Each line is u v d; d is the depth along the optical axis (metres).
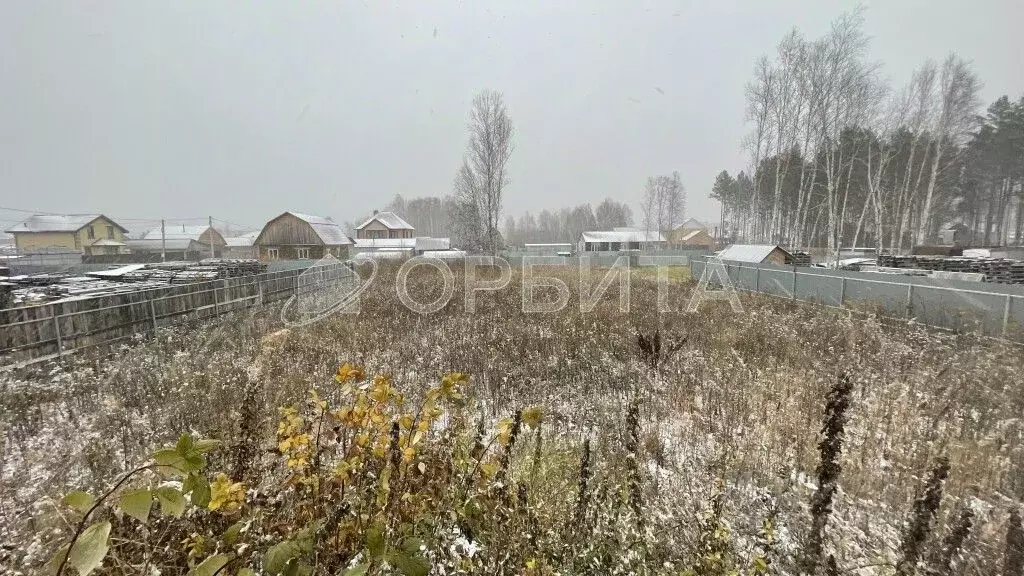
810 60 25.53
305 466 2.01
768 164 31.95
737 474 3.58
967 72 23.03
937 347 7.38
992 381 5.52
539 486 2.82
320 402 2.11
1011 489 3.29
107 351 8.03
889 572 2.33
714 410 4.88
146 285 12.11
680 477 3.53
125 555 1.84
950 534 2.40
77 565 0.91
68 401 5.58
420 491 2.02
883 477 3.53
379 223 54.91
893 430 4.29
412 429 2.00
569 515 2.46
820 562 2.23
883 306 10.45
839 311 10.80
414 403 5.17
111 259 31.55
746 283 17.23
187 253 39.19
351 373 2.05
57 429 4.61
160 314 9.70
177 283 13.09
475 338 8.52
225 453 2.82
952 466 3.44
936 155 23.45
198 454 1.16
